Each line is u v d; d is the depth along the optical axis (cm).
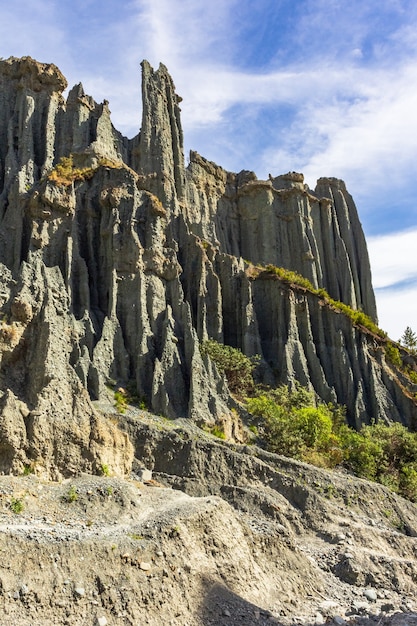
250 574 2531
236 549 2589
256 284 6072
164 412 4162
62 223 4991
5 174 5656
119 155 6269
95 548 2227
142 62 6831
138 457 3556
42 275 4503
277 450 4256
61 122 6084
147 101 6619
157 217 5297
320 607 2503
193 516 2572
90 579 2136
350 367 5834
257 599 2433
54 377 3219
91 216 5219
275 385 5406
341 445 4744
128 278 4934
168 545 2381
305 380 5481
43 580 2066
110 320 4650
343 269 7781
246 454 3809
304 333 5847
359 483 3916
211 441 3812
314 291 6191
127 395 4266
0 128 6031
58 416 2991
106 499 2644
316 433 4503
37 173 5691
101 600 2092
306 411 4603
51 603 2019
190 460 3566
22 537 2159
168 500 2873
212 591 2323
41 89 6175
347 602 2634
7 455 2762
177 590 2244
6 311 4019
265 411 4550
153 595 2167
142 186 5703
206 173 7406
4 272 4359
